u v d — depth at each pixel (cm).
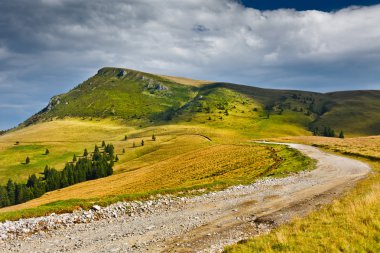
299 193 2786
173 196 2839
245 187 3269
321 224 1588
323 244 1342
